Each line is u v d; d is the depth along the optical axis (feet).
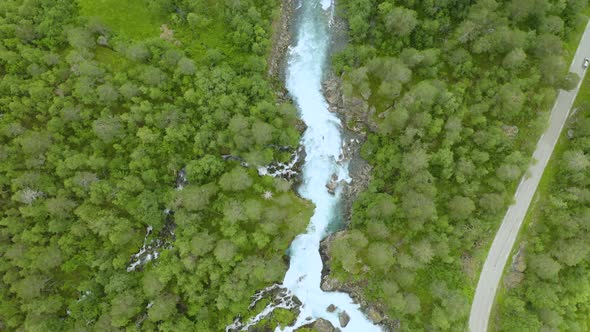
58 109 271.28
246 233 277.03
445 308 264.93
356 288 288.30
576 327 253.24
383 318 284.82
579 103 289.33
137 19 304.91
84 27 293.64
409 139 276.00
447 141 273.54
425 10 293.84
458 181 273.75
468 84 287.69
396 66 276.62
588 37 296.51
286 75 315.99
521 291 271.28
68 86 276.00
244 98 285.02
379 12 293.84
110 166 273.13
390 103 297.94
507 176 266.98
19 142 259.39
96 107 281.54
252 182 286.05
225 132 281.13
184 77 285.02
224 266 263.70
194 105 287.69
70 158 261.03
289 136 288.92
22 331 241.96
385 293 271.08
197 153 286.05
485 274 279.69
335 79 310.86
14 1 286.05
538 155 286.66
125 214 275.59
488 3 276.21
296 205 295.07
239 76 292.81
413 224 269.03
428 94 267.80
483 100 282.36
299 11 321.52
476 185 273.54
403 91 293.43
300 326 286.05
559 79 276.41
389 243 281.33
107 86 270.67
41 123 276.41
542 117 275.39
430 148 283.79
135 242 277.44
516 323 262.26
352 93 301.02
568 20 290.15
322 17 320.70
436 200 278.67
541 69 278.67
